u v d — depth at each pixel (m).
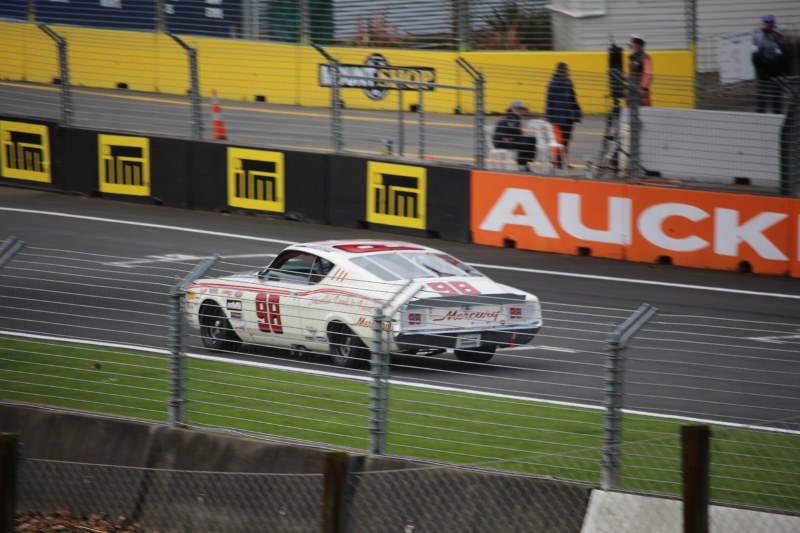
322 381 24.78
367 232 47.91
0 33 67.00
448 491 16.83
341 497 14.62
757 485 17.78
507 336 23.80
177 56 64.38
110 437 20.00
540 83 52.28
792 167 40.00
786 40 55.84
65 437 20.33
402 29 61.69
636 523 15.59
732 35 58.41
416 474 17.03
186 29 63.81
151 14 64.88
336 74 48.44
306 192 49.50
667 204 42.03
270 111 57.28
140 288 35.06
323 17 61.25
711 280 39.62
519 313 24.42
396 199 47.47
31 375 24.44
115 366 25.61
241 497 18.14
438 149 48.28
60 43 54.97
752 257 40.75
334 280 27.14
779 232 40.22
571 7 62.91
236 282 28.34
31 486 20.16
